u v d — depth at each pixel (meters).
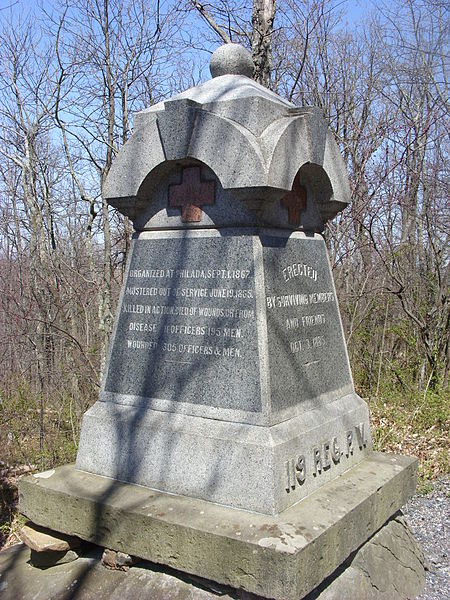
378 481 3.74
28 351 10.41
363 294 11.01
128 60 9.65
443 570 4.45
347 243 10.34
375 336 11.66
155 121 3.69
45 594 3.42
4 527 6.27
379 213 11.86
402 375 10.86
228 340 3.47
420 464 7.28
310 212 4.03
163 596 3.16
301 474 3.38
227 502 3.28
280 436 3.29
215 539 2.96
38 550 3.58
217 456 3.34
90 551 3.71
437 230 12.53
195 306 3.64
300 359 3.68
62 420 8.66
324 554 2.98
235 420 3.38
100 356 9.46
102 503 3.38
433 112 12.09
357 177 9.84
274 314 3.49
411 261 12.30
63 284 10.52
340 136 11.14
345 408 4.05
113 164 3.90
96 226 10.62
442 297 11.37
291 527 3.01
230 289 3.50
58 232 11.69
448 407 9.21
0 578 3.65
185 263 3.71
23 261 11.80
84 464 3.92
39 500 3.67
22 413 8.76
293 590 2.74
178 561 3.08
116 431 3.78
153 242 3.88
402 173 11.30
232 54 4.06
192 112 3.51
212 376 3.51
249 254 3.45
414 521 5.61
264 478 3.18
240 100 3.44
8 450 7.82
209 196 3.61
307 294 3.88
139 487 3.61
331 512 3.21
